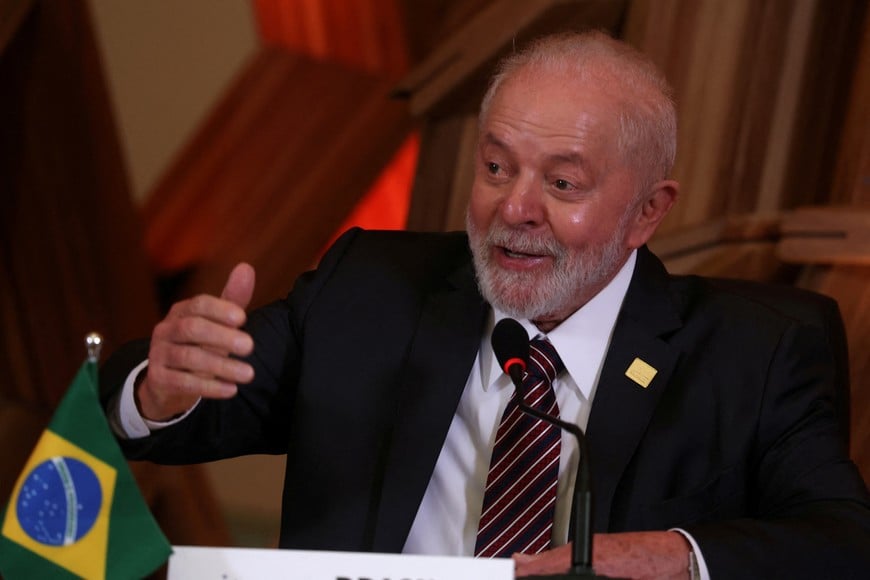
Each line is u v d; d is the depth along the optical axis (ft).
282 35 47.85
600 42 23.11
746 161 36.63
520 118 22.20
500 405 23.29
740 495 22.47
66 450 16.02
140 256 49.16
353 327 24.36
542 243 22.36
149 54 49.06
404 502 22.17
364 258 25.62
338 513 22.62
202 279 48.75
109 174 49.32
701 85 37.32
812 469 22.30
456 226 41.70
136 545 15.94
